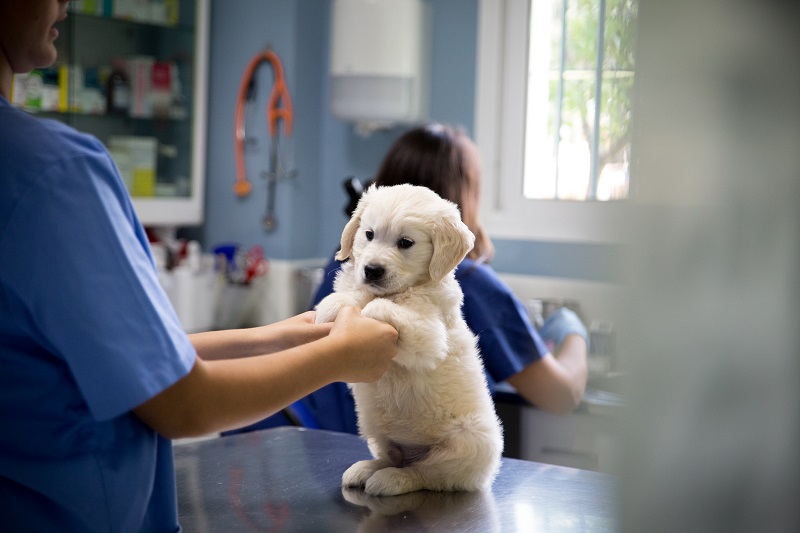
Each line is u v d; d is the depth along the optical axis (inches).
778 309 16.7
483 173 115.6
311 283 119.6
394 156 70.9
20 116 30.0
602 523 36.3
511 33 113.5
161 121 121.3
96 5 112.6
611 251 18.3
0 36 31.6
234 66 124.5
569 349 82.0
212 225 128.3
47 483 29.8
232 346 39.8
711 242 16.9
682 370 17.2
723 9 16.7
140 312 29.1
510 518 37.1
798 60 16.4
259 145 123.3
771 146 16.6
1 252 28.2
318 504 39.1
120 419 31.0
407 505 38.8
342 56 113.5
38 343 29.5
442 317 41.5
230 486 41.9
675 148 17.1
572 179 111.0
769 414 16.9
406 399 40.4
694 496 17.3
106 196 29.6
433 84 118.6
